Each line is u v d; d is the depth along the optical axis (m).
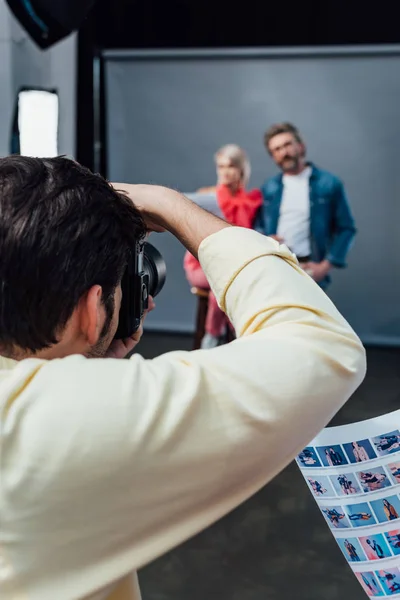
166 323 5.37
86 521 0.49
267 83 4.96
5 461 0.49
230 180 4.31
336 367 0.52
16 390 0.50
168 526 0.51
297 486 2.86
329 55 4.83
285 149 4.36
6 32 4.81
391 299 5.02
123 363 0.52
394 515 0.68
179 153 5.17
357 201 4.97
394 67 4.78
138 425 0.48
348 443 0.69
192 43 5.00
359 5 4.75
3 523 0.49
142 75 5.11
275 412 0.50
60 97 5.18
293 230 4.45
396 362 4.69
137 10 5.02
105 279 0.54
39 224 0.50
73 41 5.09
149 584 2.17
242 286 0.57
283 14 4.85
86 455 0.48
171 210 0.65
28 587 0.50
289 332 0.53
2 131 4.93
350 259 5.03
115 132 5.22
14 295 0.51
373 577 0.68
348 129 4.91
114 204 0.56
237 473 0.50
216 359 0.51
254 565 2.29
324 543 2.43
